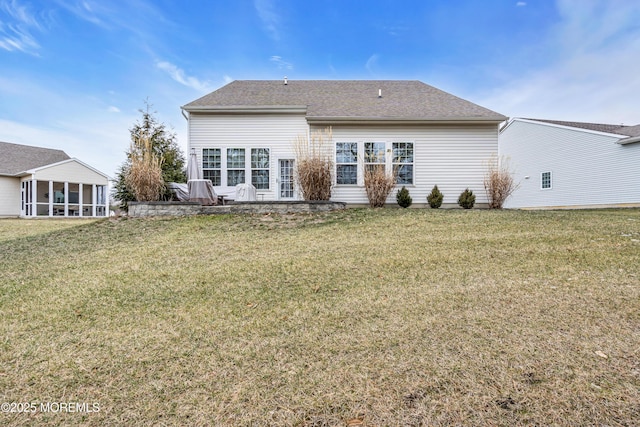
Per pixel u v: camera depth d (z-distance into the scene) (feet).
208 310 11.03
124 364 7.95
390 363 7.73
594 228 22.12
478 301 11.03
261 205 30.48
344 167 38.73
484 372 7.28
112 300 12.05
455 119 37.47
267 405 6.50
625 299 10.77
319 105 40.60
